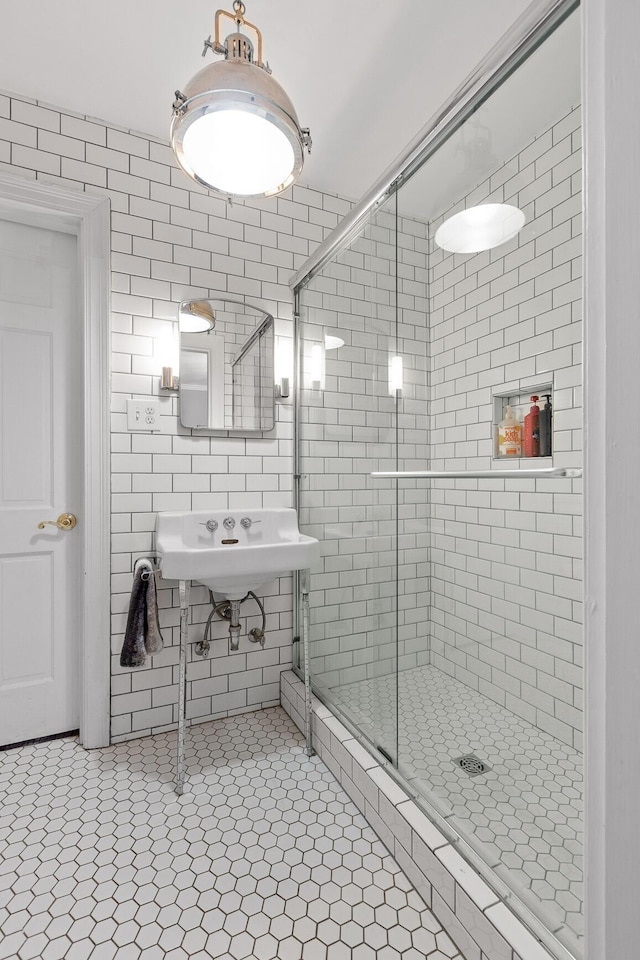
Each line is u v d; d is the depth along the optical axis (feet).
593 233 2.09
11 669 6.05
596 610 2.11
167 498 6.37
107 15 4.65
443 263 4.13
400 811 4.14
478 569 3.74
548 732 3.10
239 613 6.50
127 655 5.30
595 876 2.12
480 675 3.71
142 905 3.78
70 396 6.33
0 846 4.38
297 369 7.25
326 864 4.17
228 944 3.47
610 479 2.04
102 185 6.01
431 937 3.50
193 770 5.54
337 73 5.35
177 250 6.45
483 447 3.72
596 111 2.05
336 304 6.11
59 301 6.27
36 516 6.15
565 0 2.81
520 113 3.23
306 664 6.00
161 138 6.37
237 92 3.38
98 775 5.44
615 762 2.03
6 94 5.55
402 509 4.72
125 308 6.14
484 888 3.32
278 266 7.16
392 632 4.85
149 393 6.27
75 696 6.36
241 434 6.88
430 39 4.91
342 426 5.96
